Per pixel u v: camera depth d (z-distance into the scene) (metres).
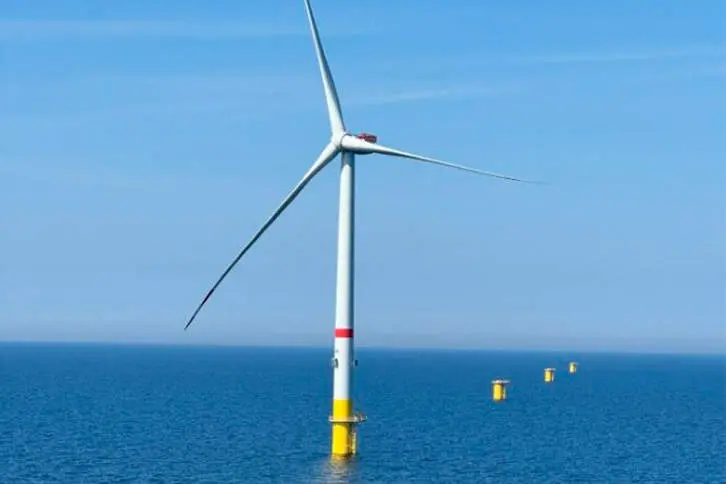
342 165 95.81
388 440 132.50
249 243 98.06
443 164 92.50
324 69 97.81
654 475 106.50
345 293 95.62
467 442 132.38
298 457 110.56
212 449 118.81
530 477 102.19
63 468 102.94
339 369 98.69
